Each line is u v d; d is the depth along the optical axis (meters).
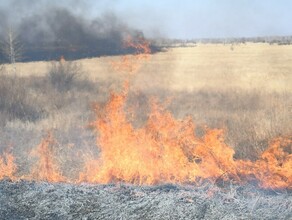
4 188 4.43
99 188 4.42
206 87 19.83
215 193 4.19
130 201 4.02
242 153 7.14
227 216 3.65
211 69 28.80
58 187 4.47
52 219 3.82
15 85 14.34
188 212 3.75
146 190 4.30
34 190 4.38
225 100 14.62
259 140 7.51
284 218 3.62
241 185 4.71
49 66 19.64
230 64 30.86
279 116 8.59
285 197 4.15
